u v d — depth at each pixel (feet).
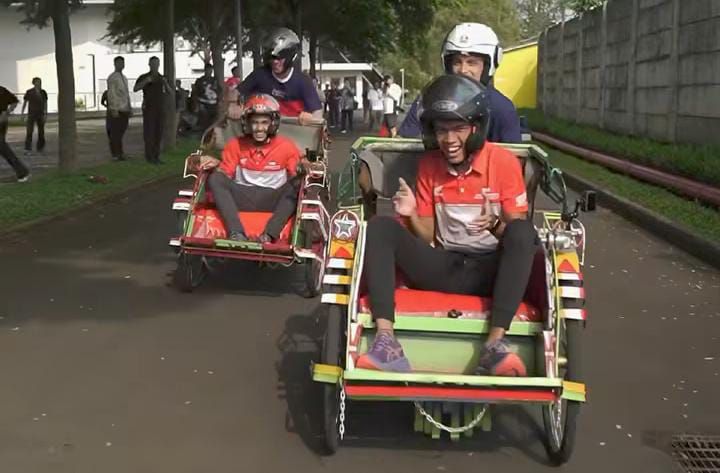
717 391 18.86
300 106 32.53
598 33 82.02
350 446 15.88
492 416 17.39
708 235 33.32
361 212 16.02
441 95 15.25
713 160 44.24
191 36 131.64
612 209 44.29
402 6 133.18
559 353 14.85
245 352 20.92
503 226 15.80
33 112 72.08
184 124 86.99
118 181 49.52
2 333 21.97
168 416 16.99
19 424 16.46
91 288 26.61
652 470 15.15
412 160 17.81
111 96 60.03
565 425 14.66
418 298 15.33
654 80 63.93
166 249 32.48
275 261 25.43
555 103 105.09
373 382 13.79
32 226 35.91
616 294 27.09
